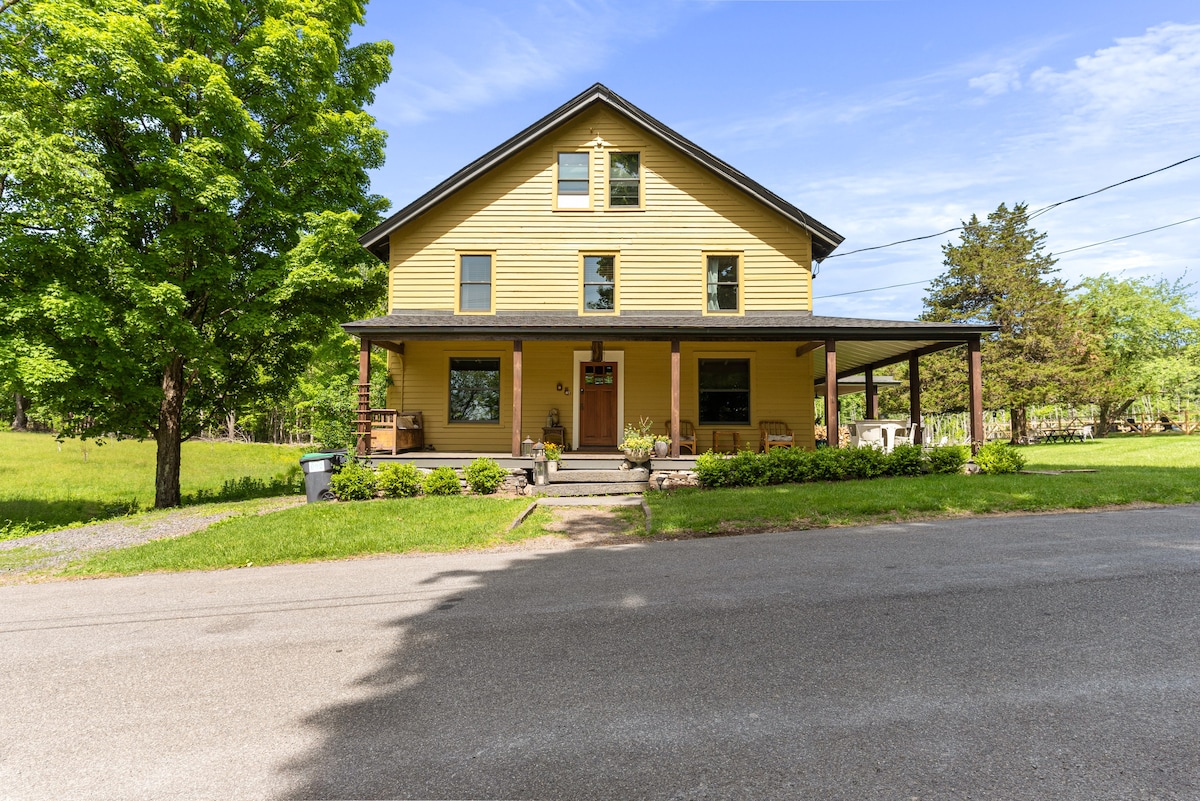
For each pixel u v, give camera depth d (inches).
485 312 588.7
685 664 150.1
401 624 189.0
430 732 121.4
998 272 1127.6
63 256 474.6
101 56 457.1
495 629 180.4
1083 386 1037.2
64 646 180.4
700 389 599.8
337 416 880.9
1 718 133.8
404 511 382.0
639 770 104.9
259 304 556.4
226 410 658.2
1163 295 1305.4
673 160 596.7
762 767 104.6
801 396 593.0
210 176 502.6
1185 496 362.3
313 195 621.3
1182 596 189.8
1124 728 114.9
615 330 490.0
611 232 591.8
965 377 1085.1
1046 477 434.9
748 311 583.2
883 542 272.1
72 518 581.9
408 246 590.2
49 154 426.0
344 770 108.3
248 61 545.6
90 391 498.0
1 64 483.2
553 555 274.5
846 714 122.8
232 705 136.8
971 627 168.4
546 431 585.0
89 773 110.0
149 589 247.1
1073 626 167.6
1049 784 97.5
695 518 328.5
